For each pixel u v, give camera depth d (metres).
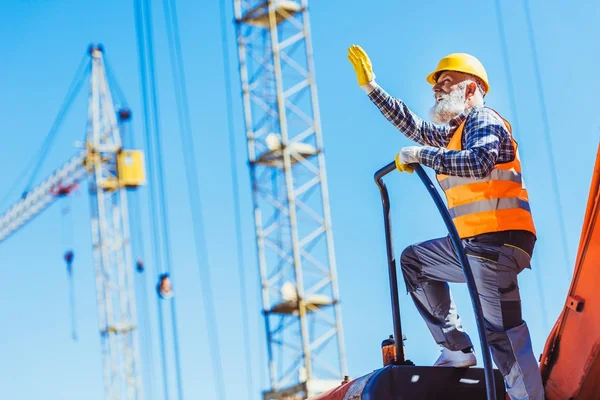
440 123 7.15
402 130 7.74
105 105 55.62
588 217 6.42
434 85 7.19
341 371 36.03
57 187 55.22
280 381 35.81
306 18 39.50
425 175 6.52
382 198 7.13
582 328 6.53
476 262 6.72
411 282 7.19
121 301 52.91
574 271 6.57
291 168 38.12
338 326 36.53
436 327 7.08
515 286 6.71
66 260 53.25
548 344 6.79
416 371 6.84
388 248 7.07
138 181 54.34
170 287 19.31
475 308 6.07
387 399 6.73
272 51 39.00
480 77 7.10
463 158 6.46
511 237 6.72
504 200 6.77
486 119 6.71
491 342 6.68
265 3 38.97
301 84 38.94
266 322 36.72
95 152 54.25
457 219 6.91
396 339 6.99
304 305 36.44
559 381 6.74
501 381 7.02
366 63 7.70
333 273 37.16
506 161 6.75
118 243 53.53
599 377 6.54
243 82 39.03
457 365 6.99
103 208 54.12
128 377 51.31
